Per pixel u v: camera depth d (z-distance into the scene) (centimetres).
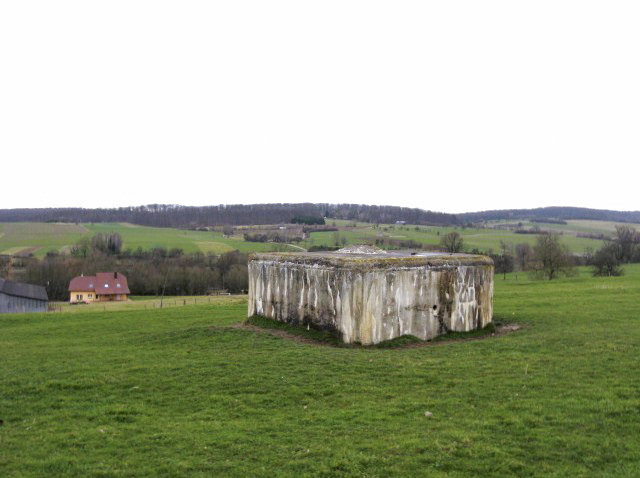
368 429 1100
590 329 1914
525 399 1211
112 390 1424
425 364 1527
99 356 1820
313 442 1048
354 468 936
